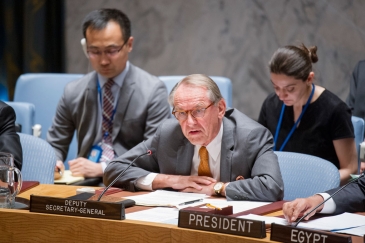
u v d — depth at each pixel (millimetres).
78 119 9094
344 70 11969
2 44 13336
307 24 12164
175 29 13180
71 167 8508
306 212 5203
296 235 4375
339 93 12039
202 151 6484
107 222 4934
